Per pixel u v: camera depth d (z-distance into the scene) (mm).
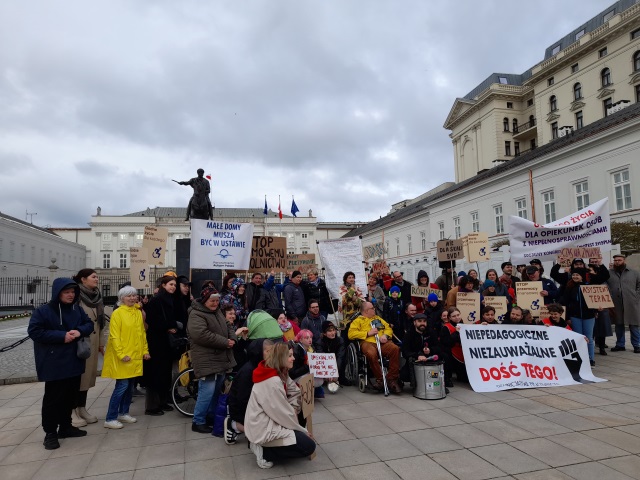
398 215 47594
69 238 72438
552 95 40969
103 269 64188
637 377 7059
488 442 4508
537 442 4461
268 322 5402
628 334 11602
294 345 5727
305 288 8367
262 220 73750
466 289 7840
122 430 5258
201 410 5141
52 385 4734
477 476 3752
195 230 7730
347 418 5453
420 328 6668
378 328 6953
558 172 23938
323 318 7906
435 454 4246
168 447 4664
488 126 47562
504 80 54281
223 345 5062
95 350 5695
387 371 6664
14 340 14695
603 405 5641
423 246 40562
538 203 25438
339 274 9047
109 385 7820
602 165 21234
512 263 9469
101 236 69875
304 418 4547
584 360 7121
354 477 3814
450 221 35094
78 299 5094
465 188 32219
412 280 27953
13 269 46094
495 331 7078
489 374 6727
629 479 3631
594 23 43438
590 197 21891
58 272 59938
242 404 4418
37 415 6074
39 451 4629
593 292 8008
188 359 6371
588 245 9031
